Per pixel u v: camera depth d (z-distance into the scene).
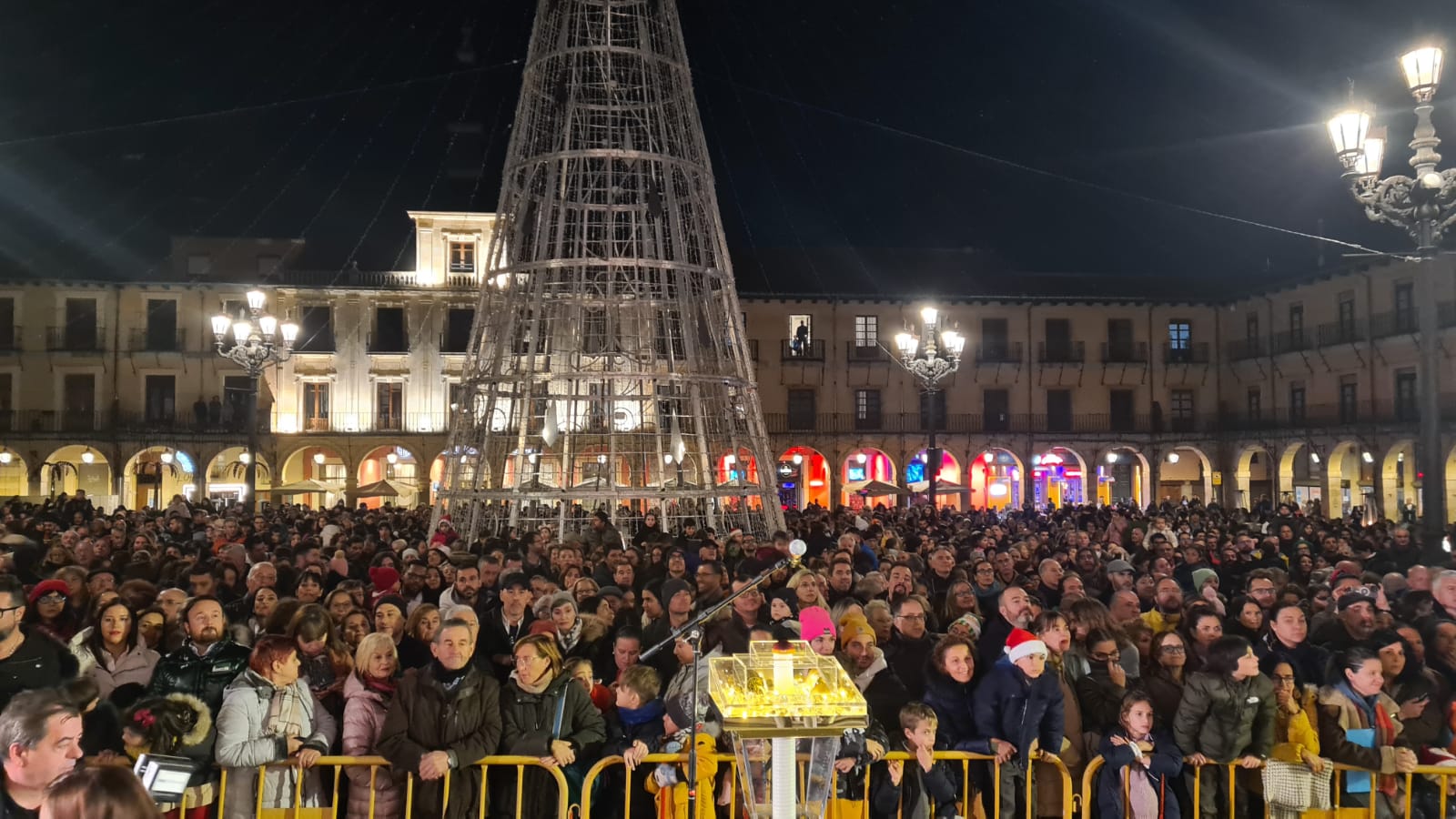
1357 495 43.69
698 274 22.17
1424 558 11.47
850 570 10.94
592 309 24.94
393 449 45.66
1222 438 47.69
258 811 6.16
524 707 6.49
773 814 4.03
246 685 6.18
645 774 6.82
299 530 20.09
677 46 22.00
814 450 47.31
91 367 43.12
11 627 6.39
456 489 20.08
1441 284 36.62
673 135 22.28
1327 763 6.58
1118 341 49.16
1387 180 11.79
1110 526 19.98
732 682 4.11
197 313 43.84
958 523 23.02
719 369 20.69
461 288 44.62
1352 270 40.66
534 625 7.79
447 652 6.57
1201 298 49.00
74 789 3.56
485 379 20.09
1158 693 7.21
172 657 6.85
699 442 20.52
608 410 19.66
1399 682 7.52
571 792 6.52
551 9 22.59
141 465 44.97
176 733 5.98
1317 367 43.28
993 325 48.66
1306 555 14.48
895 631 8.52
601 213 26.20
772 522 20.56
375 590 10.92
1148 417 49.00
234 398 43.91
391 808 6.37
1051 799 6.80
